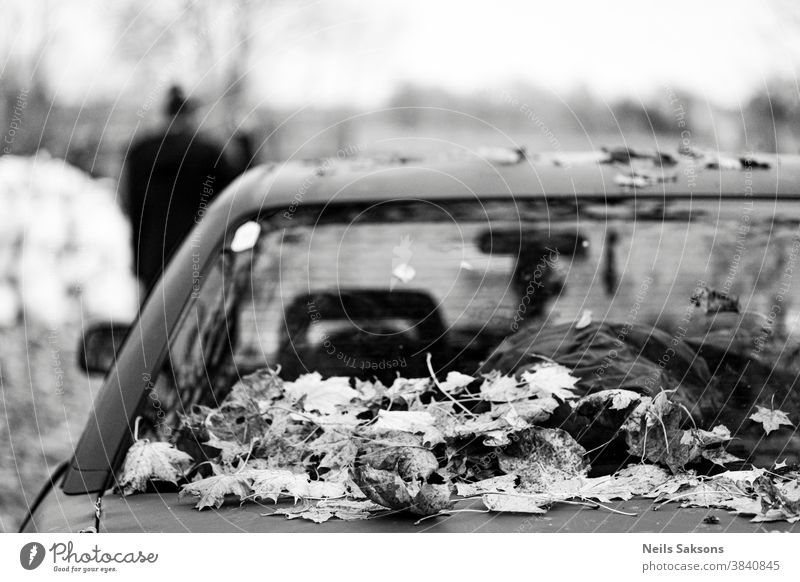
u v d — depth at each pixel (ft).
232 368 6.07
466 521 4.75
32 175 19.97
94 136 20.31
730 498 4.99
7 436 15.24
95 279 18.56
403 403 5.82
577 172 6.89
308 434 5.74
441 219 6.63
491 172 6.90
